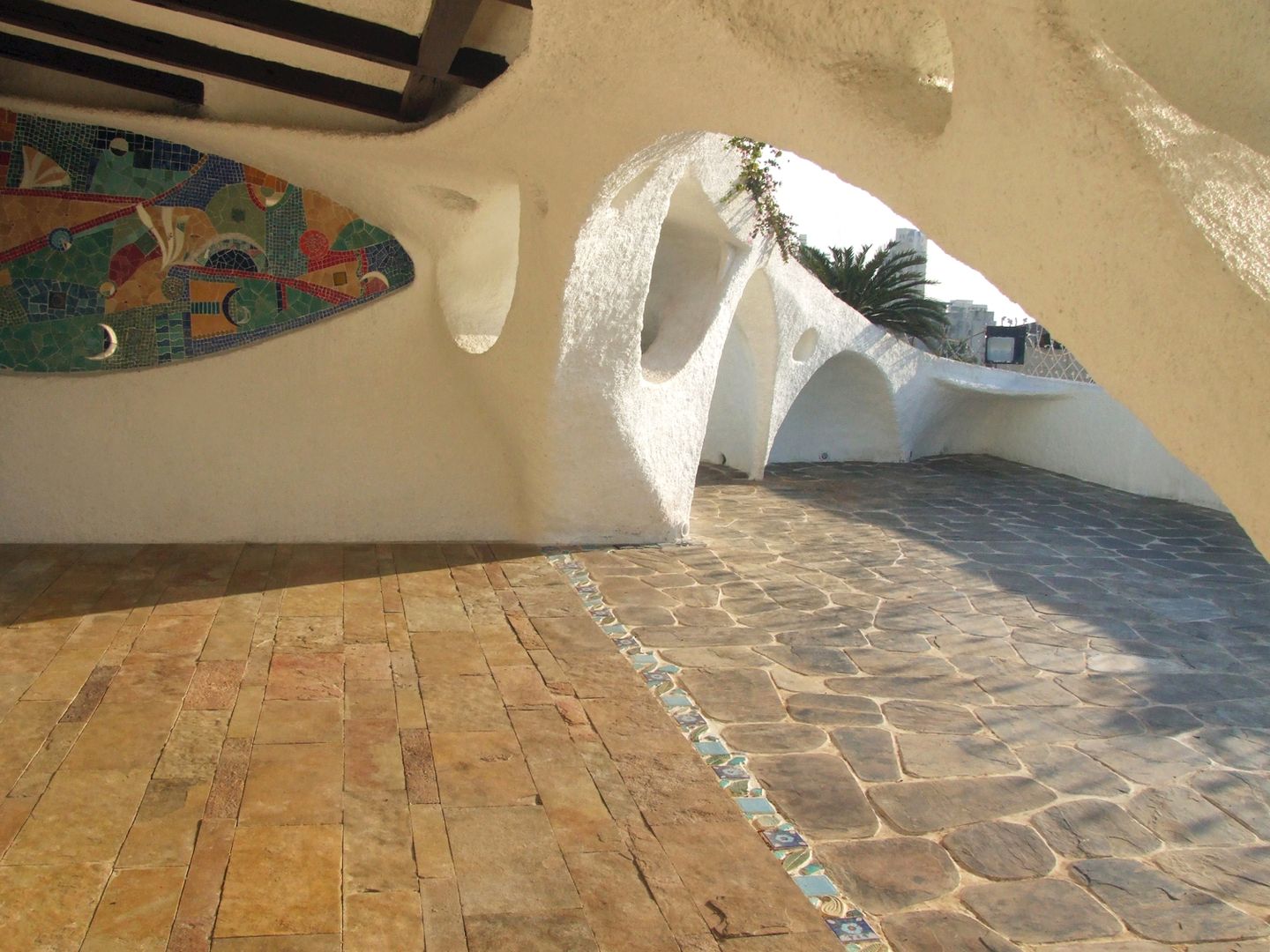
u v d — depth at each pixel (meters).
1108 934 3.13
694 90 3.73
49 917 2.93
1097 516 10.95
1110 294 2.33
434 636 5.58
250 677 4.82
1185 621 6.70
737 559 7.90
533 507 7.75
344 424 7.39
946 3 2.44
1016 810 3.93
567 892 3.21
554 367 6.75
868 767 4.25
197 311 7.00
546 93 4.45
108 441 6.98
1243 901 3.34
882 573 7.71
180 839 3.38
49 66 6.07
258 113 6.43
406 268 7.29
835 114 3.05
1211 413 2.15
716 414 13.51
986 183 2.59
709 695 4.96
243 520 7.30
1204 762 4.43
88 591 6.01
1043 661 5.74
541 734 4.38
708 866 3.42
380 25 4.62
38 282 6.73
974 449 16.48
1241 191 2.15
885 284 20.09
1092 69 2.19
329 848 3.38
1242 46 2.28
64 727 4.17
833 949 3.00
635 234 6.27
